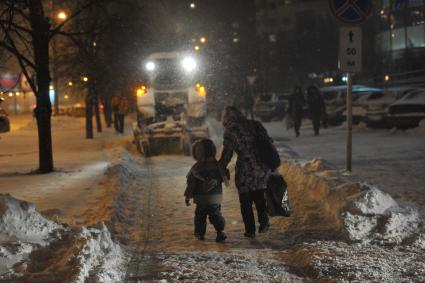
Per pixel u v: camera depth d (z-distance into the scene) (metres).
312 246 8.70
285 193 9.76
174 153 24.69
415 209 10.41
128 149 26.09
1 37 18.55
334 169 14.17
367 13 13.40
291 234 9.99
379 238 8.99
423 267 7.51
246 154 9.77
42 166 17.80
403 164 17.77
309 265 7.77
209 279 7.26
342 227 9.39
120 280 7.22
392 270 7.40
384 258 7.99
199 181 9.79
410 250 8.42
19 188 14.57
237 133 9.79
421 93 29.09
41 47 17.78
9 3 16.77
